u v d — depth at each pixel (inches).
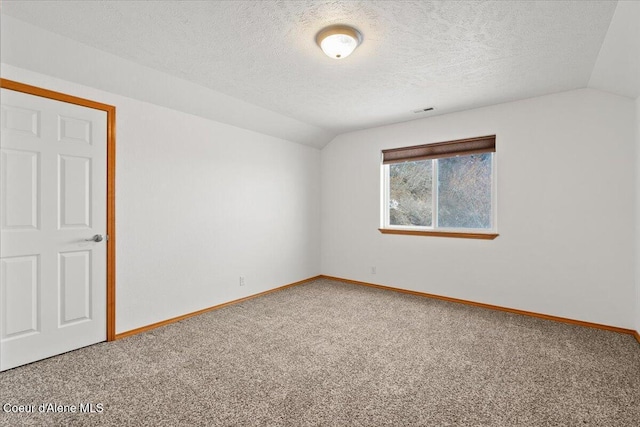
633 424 61.8
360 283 178.4
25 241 84.0
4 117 80.1
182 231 122.0
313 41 82.5
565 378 78.5
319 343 99.1
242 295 146.2
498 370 82.5
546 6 67.4
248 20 72.9
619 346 96.9
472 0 65.9
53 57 83.7
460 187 147.3
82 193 94.6
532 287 125.4
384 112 144.3
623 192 108.3
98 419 62.6
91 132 96.3
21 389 72.7
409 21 73.3
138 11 69.4
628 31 72.1
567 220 118.3
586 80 107.7
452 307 136.7
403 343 99.2
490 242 135.4
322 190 195.3
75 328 93.4
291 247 174.2
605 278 111.5
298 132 167.8
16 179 82.4
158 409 65.9
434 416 64.2
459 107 137.1
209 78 106.2
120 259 103.5
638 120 101.6
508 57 91.1
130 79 99.4
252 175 151.6
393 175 170.6
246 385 75.1
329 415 64.4
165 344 98.0
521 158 127.4
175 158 119.7
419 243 156.3
